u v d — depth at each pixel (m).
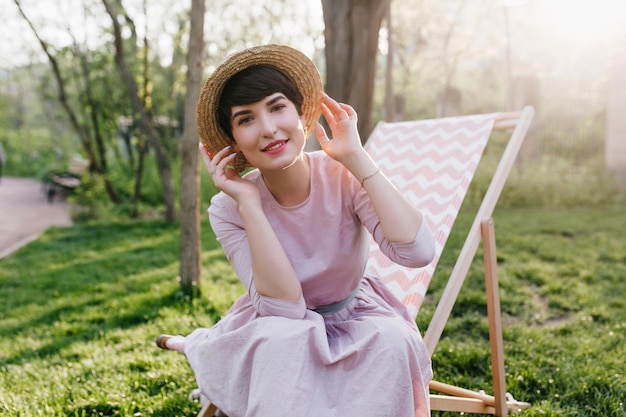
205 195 10.87
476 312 3.56
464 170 2.36
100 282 5.14
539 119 9.64
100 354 3.15
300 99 1.60
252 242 1.55
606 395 2.39
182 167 4.21
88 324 3.84
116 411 2.44
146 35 9.20
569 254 5.00
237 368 1.53
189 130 4.14
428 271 2.09
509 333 3.18
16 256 6.77
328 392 1.45
